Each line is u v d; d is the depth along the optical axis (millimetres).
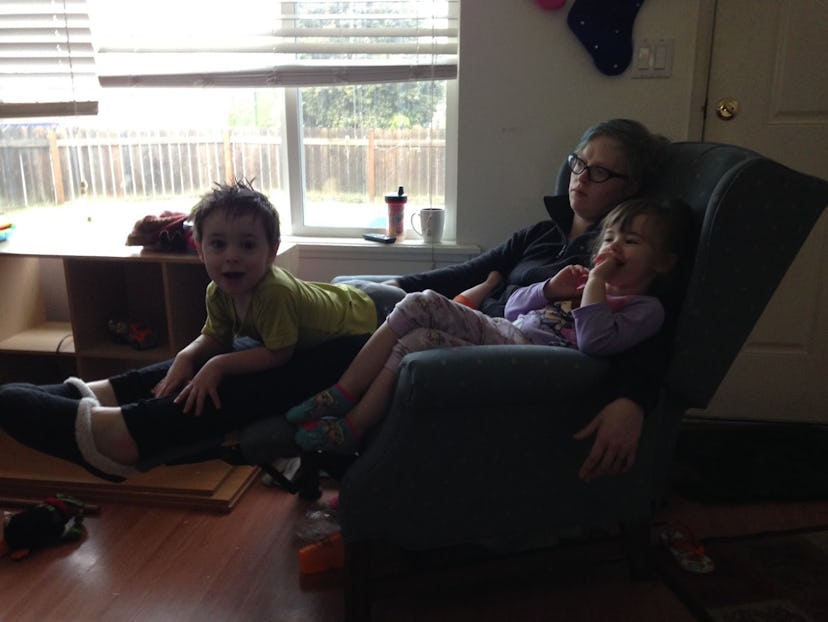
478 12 2041
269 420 1368
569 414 1339
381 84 2238
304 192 2393
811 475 1992
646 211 1365
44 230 2445
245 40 2205
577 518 1451
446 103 2260
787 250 1284
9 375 2285
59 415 1310
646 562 1558
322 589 1550
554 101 2082
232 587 1555
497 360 1229
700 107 2107
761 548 1680
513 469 1363
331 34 2170
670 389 1375
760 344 2283
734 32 2055
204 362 1534
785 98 2092
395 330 1362
